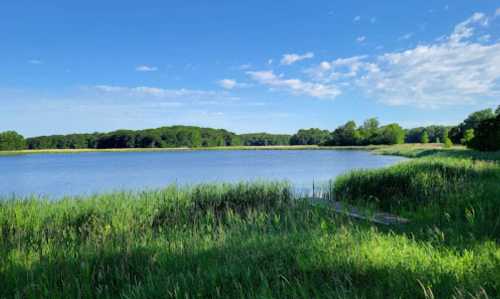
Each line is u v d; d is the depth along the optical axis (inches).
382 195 417.1
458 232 198.7
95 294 148.4
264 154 3390.7
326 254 163.8
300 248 176.4
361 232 203.5
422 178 427.8
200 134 5718.5
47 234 287.7
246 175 1123.9
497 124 1266.0
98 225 302.5
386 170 541.3
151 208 358.3
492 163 614.9
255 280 144.6
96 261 190.1
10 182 1020.5
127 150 4761.3
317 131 6402.6
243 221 294.5
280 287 133.4
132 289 144.6
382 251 161.3
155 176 1175.0
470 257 147.6
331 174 1101.1
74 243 238.8
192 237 238.5
